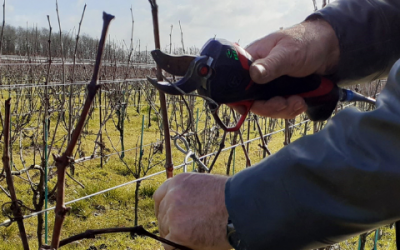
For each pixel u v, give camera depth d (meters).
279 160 0.74
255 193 0.74
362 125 0.68
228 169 4.75
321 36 0.98
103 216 4.89
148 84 10.92
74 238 0.79
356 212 0.67
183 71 0.91
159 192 0.87
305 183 0.70
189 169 5.76
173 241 0.79
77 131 0.72
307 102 1.03
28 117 7.20
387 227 5.02
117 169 6.61
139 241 4.36
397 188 0.64
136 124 10.41
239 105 0.99
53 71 11.60
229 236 0.77
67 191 5.38
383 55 1.06
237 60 0.86
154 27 1.04
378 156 0.65
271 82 0.96
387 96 0.69
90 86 0.68
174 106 7.37
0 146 6.20
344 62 1.02
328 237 0.70
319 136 0.73
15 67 13.53
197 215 0.79
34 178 5.68
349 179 0.66
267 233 0.72
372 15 1.05
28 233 4.27
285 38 0.95
